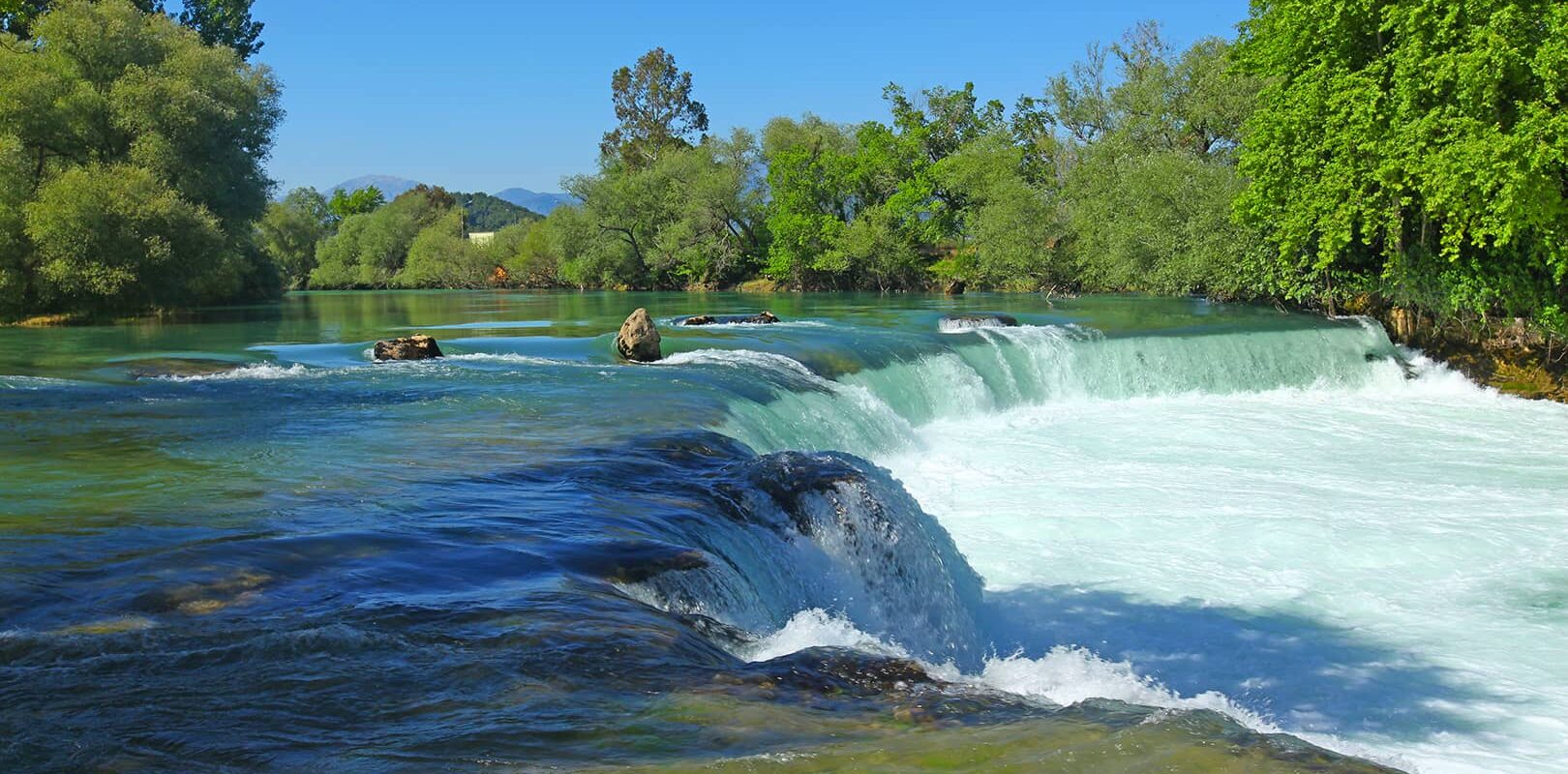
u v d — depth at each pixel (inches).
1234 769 184.1
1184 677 367.9
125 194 1392.7
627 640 248.5
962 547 506.3
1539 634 402.0
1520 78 942.4
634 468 452.1
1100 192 1843.0
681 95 3887.8
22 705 204.5
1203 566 480.7
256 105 1829.5
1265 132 1157.7
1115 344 990.4
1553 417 899.4
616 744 191.2
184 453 479.2
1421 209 1077.1
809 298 2007.9
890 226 2391.7
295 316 1497.3
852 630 324.2
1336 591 449.4
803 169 2605.8
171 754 185.5
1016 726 207.3
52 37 1526.8
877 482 424.8
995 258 2004.2
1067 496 596.1
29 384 708.0
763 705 214.5
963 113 2583.7
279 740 191.6
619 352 860.0
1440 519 556.4
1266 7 1223.5
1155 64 2003.0
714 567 328.8
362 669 226.1
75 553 309.7
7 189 1347.2
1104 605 433.7
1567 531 534.6
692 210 2687.0
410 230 3481.8
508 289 3058.6
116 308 1443.2
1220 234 1381.6
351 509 374.0
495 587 286.5
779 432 627.5
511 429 543.2
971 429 812.0
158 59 1658.5
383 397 650.2
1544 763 295.0
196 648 236.4
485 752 187.2
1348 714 334.6
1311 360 1052.5
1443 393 1041.5
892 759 185.2
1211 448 750.5
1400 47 1008.9
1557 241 981.8
